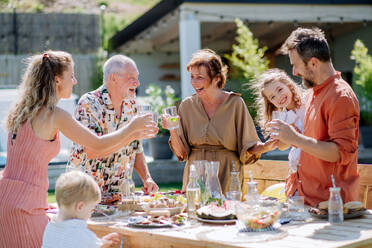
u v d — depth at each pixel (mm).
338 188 2369
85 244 2178
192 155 3232
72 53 13875
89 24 14109
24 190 2482
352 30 12820
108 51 14430
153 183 3240
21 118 2527
